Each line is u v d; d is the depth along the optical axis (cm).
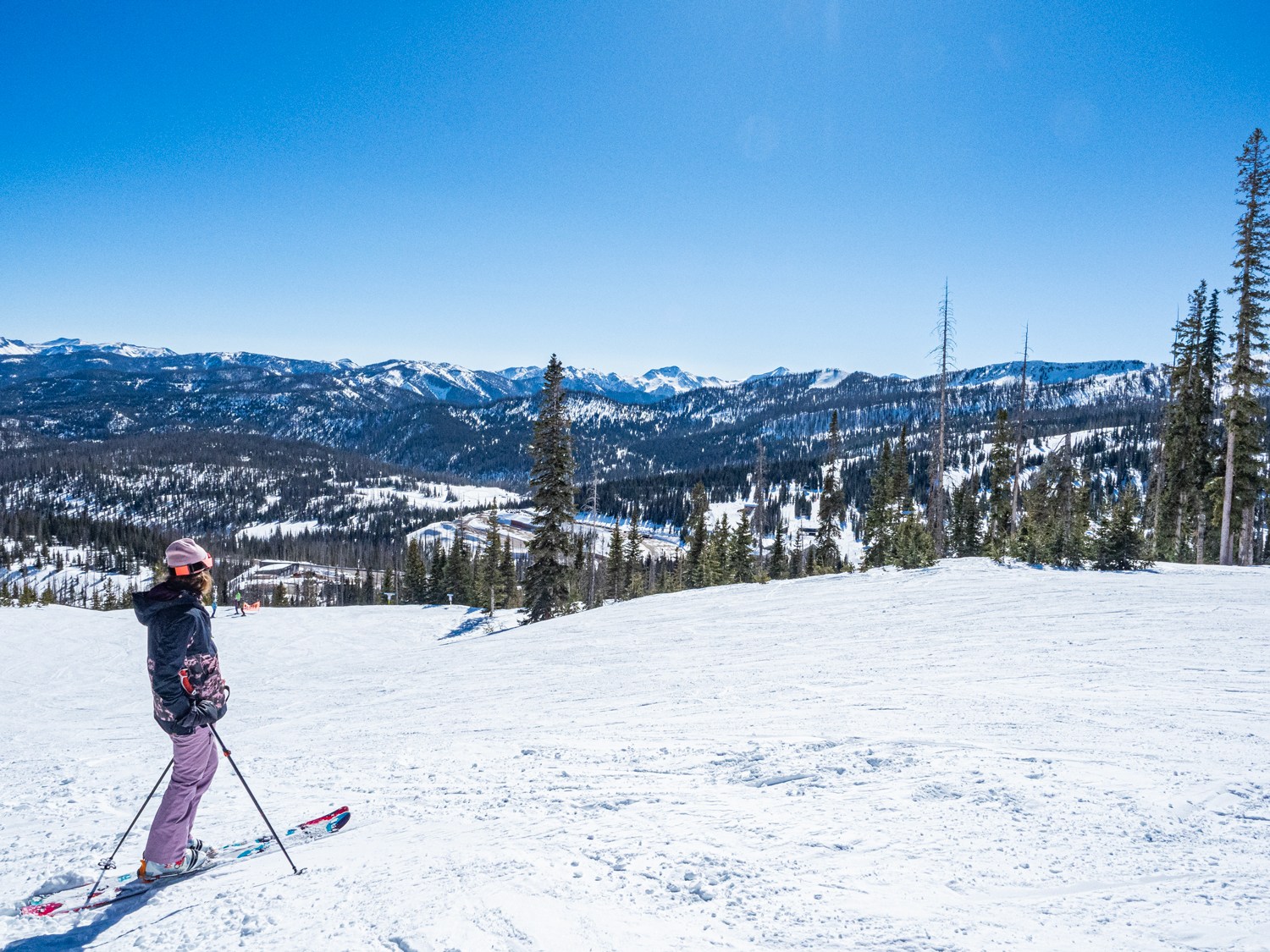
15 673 2584
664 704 883
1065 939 248
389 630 3984
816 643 1291
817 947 256
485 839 417
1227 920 253
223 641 3497
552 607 3438
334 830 481
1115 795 398
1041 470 5100
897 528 4075
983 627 1260
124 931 341
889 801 416
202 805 589
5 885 418
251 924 328
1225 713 596
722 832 387
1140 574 2005
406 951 280
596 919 292
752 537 6188
